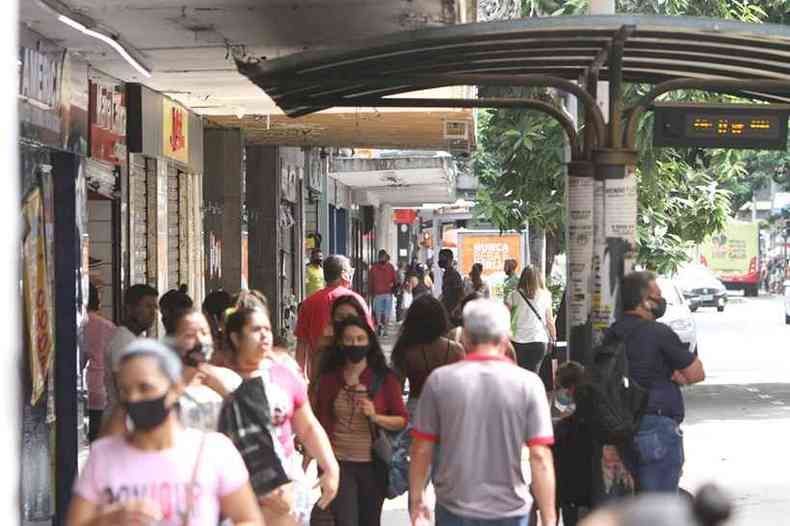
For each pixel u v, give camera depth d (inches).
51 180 965.8
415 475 608.7
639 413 732.0
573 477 748.6
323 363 753.6
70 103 967.0
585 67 1059.9
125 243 1344.7
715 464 1225.4
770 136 999.6
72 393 956.6
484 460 593.0
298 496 612.4
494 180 2249.0
